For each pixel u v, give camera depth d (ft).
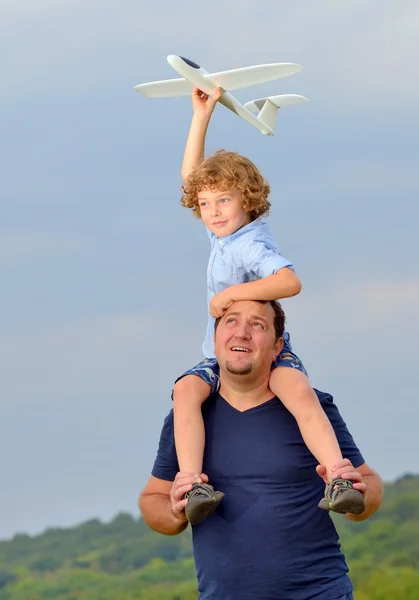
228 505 49.93
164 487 52.80
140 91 57.72
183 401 51.13
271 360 50.62
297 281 49.49
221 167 51.42
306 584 49.29
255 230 51.62
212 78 55.42
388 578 255.09
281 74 54.44
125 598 327.26
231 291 49.96
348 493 46.96
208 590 50.21
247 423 50.70
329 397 52.11
